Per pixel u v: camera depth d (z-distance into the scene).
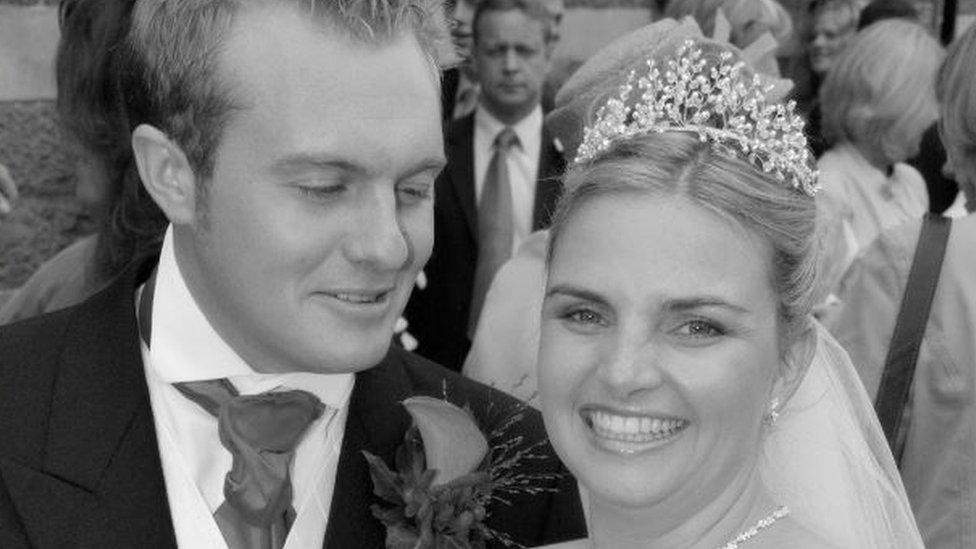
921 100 5.14
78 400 2.12
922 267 3.26
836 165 5.28
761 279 1.98
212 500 2.11
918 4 8.47
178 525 2.09
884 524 2.61
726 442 2.01
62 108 2.97
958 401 3.16
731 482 2.07
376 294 1.96
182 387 2.11
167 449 2.11
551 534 2.38
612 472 2.01
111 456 2.09
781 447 2.57
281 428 2.11
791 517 2.16
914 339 3.23
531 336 3.52
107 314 2.20
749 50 3.69
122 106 2.68
